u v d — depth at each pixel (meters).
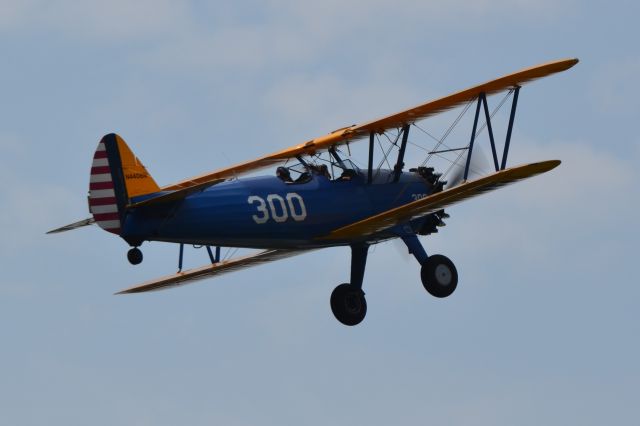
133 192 69.38
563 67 76.19
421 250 80.88
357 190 78.75
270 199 74.44
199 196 71.69
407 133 80.12
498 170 77.75
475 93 77.44
